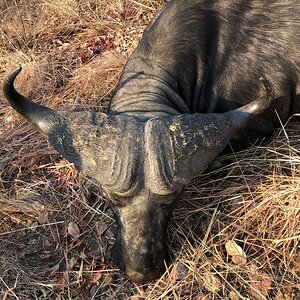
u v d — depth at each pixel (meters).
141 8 2.01
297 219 1.29
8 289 1.28
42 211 1.43
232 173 1.39
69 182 1.47
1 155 1.60
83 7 2.08
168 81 1.26
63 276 1.29
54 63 1.88
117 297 1.24
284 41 1.36
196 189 1.35
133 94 1.22
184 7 1.33
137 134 1.04
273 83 1.36
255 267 1.23
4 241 1.38
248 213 1.30
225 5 1.35
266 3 1.37
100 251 1.32
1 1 2.14
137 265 1.10
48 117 1.09
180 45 1.30
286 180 1.34
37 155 1.56
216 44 1.33
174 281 1.22
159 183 1.03
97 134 1.05
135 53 1.32
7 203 1.46
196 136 1.06
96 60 1.83
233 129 1.13
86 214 1.40
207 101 1.34
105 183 1.05
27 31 2.03
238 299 1.19
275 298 1.20
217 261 1.25
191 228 1.31
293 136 1.45
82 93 1.75
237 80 1.34
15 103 1.08
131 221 1.09
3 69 1.88
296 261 1.24
